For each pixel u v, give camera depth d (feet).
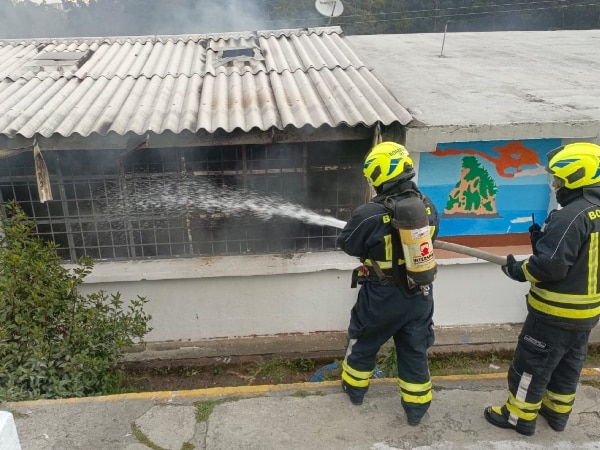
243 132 15.08
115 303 14.57
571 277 8.66
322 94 16.94
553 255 8.35
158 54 21.98
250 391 11.25
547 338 9.05
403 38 29.73
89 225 17.07
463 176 17.65
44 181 14.92
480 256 9.52
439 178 17.63
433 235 9.28
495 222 18.29
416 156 17.22
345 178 17.11
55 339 12.91
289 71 19.48
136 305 15.46
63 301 13.17
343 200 17.42
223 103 16.42
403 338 9.75
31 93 17.29
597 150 8.57
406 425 10.25
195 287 17.79
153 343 18.28
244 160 16.66
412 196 8.95
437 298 18.93
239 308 18.25
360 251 9.26
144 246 17.57
